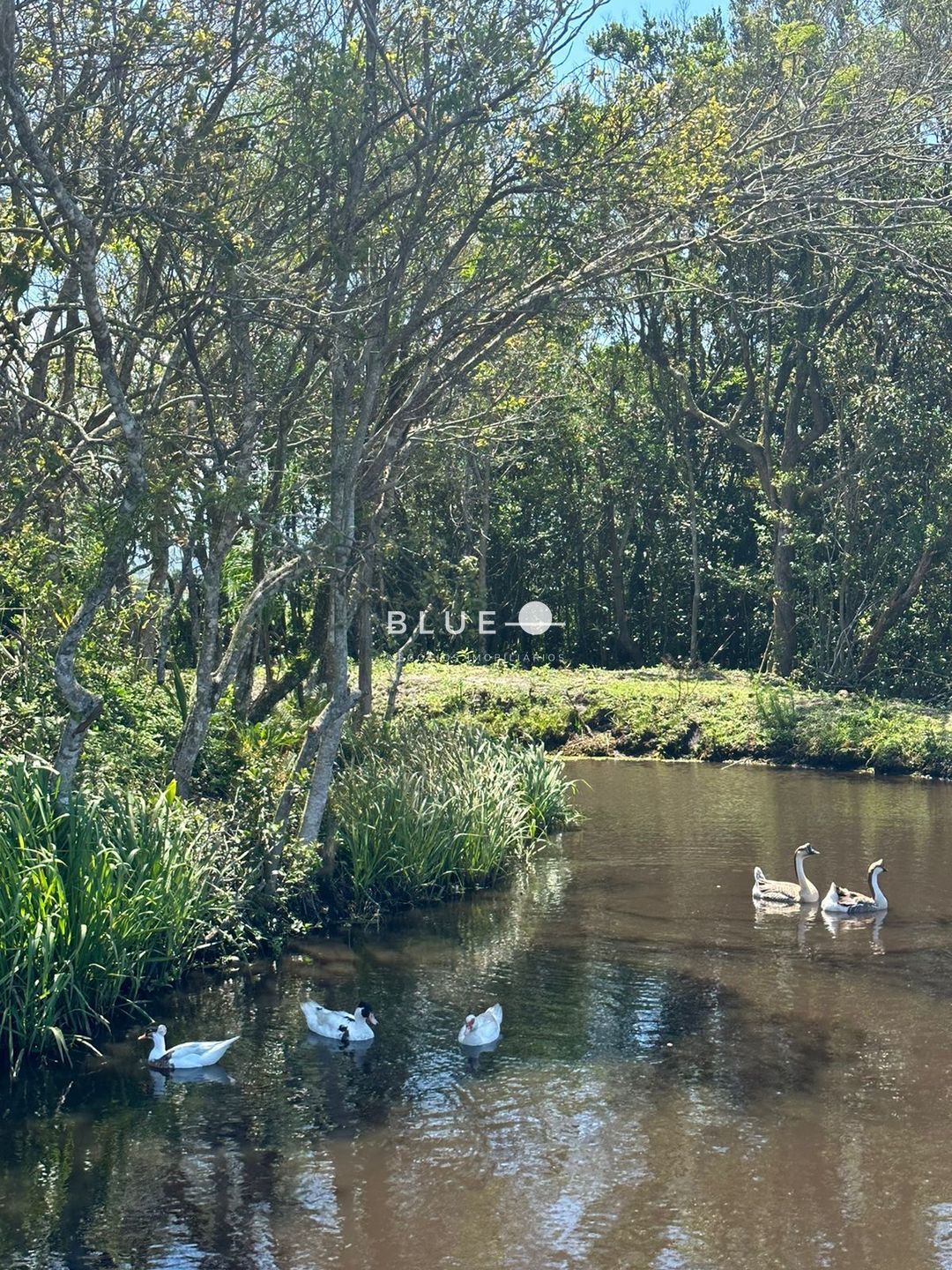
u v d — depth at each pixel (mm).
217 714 18875
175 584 21094
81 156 14703
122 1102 11039
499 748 23734
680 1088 11391
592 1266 8484
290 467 19031
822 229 17047
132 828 13758
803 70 22109
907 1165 9906
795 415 42656
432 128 15562
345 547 15656
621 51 17047
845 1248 8711
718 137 15680
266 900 15844
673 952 15680
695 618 45062
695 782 29844
